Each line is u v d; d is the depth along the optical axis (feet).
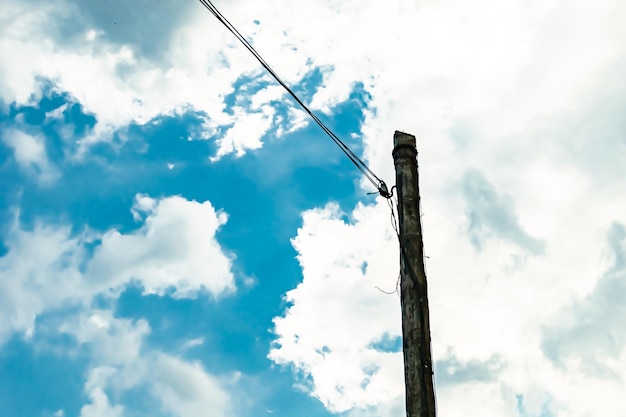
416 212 31.68
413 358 28.04
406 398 27.66
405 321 29.04
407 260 30.30
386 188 33.04
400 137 33.68
